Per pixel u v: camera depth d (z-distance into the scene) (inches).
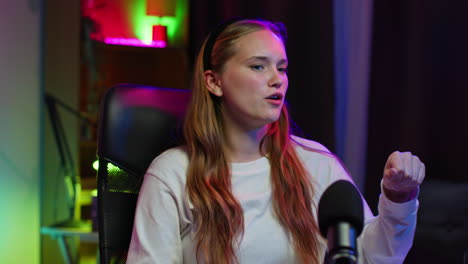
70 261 120.5
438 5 111.3
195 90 62.2
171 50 130.3
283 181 59.9
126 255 65.4
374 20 115.3
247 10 122.4
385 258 54.5
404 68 113.1
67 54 133.6
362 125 118.0
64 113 133.3
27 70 132.9
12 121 131.0
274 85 57.5
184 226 59.7
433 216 87.9
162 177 59.7
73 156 132.4
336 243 34.5
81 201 131.0
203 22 126.0
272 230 58.3
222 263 56.4
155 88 69.6
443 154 111.9
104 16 132.2
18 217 131.4
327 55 117.6
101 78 132.4
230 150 61.1
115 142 66.0
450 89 111.2
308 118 118.9
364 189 117.4
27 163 132.7
